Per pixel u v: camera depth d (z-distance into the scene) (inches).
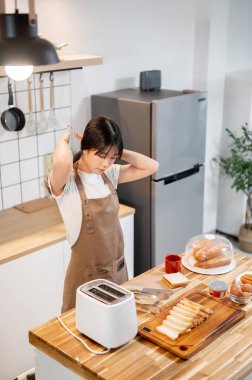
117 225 101.1
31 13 71.8
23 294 115.6
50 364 77.4
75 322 80.4
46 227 124.5
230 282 93.4
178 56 170.1
